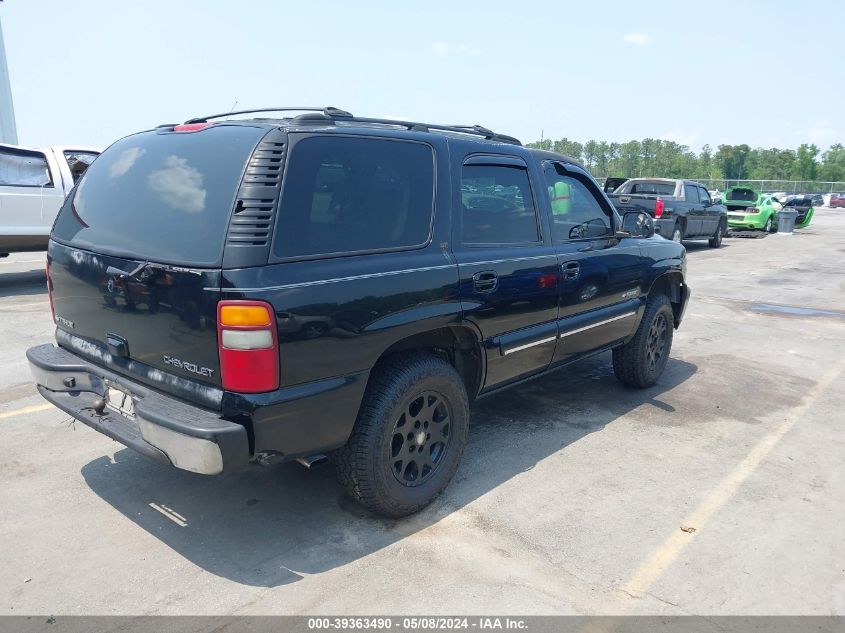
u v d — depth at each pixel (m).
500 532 3.23
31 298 8.59
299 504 3.44
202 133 2.99
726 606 2.72
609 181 17.45
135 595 2.68
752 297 10.43
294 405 2.67
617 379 5.75
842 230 26.95
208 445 2.49
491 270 3.53
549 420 4.78
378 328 2.93
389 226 3.10
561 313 4.16
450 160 3.46
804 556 3.10
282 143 2.71
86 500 3.42
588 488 3.72
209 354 2.59
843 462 4.19
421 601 2.69
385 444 3.08
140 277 2.77
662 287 5.71
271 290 2.55
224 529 3.19
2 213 9.06
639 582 2.86
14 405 4.71
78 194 3.46
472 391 3.75
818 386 5.82
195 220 2.68
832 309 9.52
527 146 4.27
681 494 3.69
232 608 2.62
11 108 19.22
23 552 2.96
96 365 3.19
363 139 3.04
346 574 2.85
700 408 5.14
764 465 4.11
